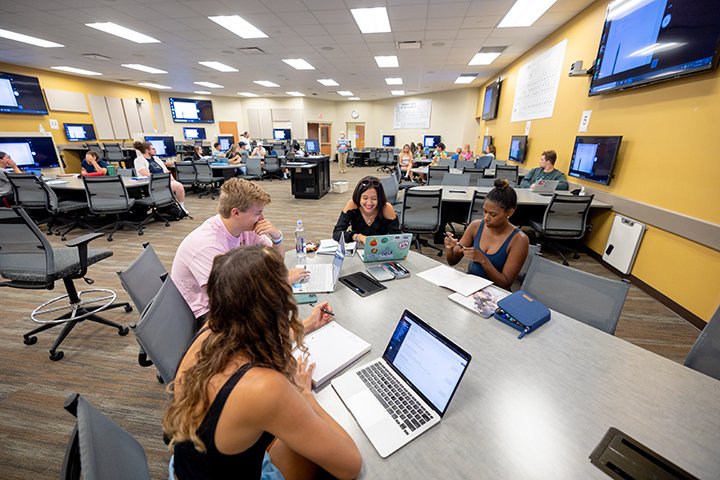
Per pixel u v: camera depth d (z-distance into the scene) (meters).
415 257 1.86
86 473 0.49
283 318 0.67
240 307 0.62
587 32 4.04
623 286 1.24
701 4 2.29
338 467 0.64
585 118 4.04
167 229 4.78
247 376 0.59
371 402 0.84
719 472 0.67
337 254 1.68
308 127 14.42
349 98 14.22
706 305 2.29
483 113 9.20
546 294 1.48
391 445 0.72
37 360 1.97
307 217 5.45
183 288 1.46
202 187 7.69
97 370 1.89
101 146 8.66
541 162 4.55
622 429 0.76
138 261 1.40
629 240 3.08
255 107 14.00
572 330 1.17
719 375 1.05
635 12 2.99
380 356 1.03
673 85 2.65
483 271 1.76
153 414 1.60
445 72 8.17
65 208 4.25
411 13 4.25
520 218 4.27
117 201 4.20
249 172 8.53
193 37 5.33
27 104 7.19
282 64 7.35
